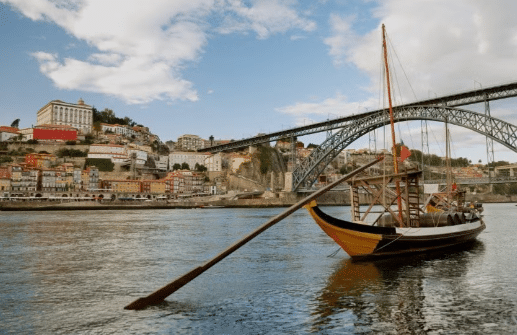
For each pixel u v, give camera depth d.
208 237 34.81
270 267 18.95
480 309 11.63
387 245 20.16
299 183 134.62
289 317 10.98
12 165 128.88
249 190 177.12
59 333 9.81
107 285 15.33
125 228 44.69
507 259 20.75
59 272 18.03
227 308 11.86
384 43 25.73
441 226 24.36
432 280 15.56
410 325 10.27
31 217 68.88
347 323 10.45
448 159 45.41
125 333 9.79
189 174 168.25
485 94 81.69
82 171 145.50
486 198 181.62
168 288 12.31
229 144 165.25
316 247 26.91
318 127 128.25
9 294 13.80
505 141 75.38
